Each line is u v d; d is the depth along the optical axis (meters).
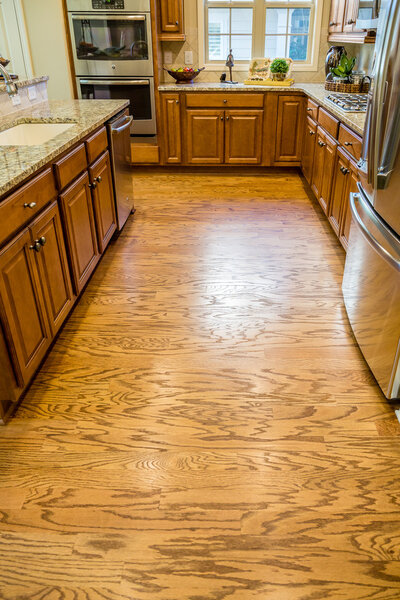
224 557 1.37
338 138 3.16
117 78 4.62
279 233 3.53
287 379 2.07
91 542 1.41
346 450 1.72
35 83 3.34
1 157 1.97
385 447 1.74
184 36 4.73
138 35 4.42
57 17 4.50
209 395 1.98
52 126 2.80
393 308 1.81
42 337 2.01
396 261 1.74
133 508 1.51
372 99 2.01
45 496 1.56
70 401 1.95
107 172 3.03
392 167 1.78
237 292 2.74
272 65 4.77
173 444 1.75
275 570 1.34
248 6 4.87
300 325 2.44
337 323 2.46
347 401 1.95
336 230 3.18
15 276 1.73
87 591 1.29
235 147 4.84
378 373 1.98
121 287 2.82
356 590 1.29
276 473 1.63
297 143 4.79
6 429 1.82
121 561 1.36
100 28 4.42
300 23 4.94
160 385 2.04
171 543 1.41
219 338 2.34
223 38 5.04
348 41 4.02
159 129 4.79
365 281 2.14
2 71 2.33
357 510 1.51
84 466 1.66
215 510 1.50
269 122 4.71
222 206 4.08
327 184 3.45
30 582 1.31
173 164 4.98
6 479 1.62
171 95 4.63
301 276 2.92
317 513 1.50
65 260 2.28
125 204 3.54
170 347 2.28
